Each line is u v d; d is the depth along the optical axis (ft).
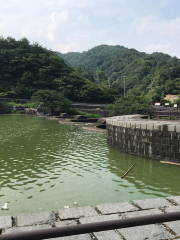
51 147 49.06
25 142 54.65
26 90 222.07
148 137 39.29
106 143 53.98
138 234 14.34
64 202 22.66
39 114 153.07
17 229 14.94
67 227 5.65
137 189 26.07
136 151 41.78
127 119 54.65
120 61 565.53
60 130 77.77
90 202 22.65
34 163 36.58
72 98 227.61
